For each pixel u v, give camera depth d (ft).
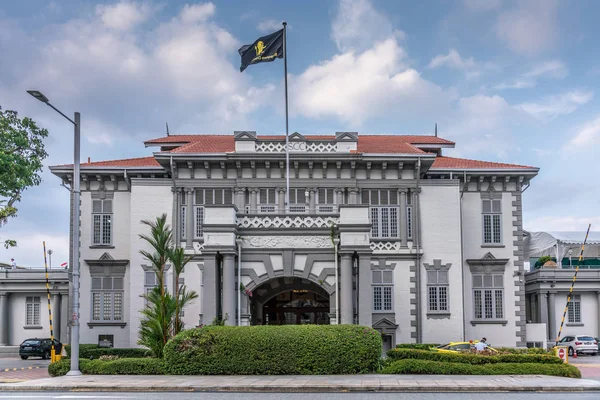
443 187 127.03
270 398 57.47
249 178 124.98
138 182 124.98
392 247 124.88
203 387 65.57
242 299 92.63
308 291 110.63
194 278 121.39
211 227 91.15
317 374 77.25
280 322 110.22
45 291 157.58
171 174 126.62
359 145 135.33
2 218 130.62
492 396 59.31
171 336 84.74
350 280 91.45
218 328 79.51
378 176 126.62
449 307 123.65
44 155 168.14
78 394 61.82
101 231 128.36
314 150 124.36
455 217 126.21
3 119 158.20
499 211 131.44
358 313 90.68
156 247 87.61
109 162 132.87
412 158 124.26
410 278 124.16
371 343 79.00
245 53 118.11
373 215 126.00
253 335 78.23
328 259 93.04
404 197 126.21
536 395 60.39
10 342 157.28
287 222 93.76
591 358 142.00
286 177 122.21
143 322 85.87
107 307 126.21
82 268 127.34
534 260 212.43
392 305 123.44
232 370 77.66
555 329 161.27
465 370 77.15
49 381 71.46
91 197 129.18
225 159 123.24
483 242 130.62
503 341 127.44
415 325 122.83
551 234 209.26
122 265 127.03
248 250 93.25
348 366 77.82
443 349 102.73
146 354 94.07
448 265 124.88
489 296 129.08
